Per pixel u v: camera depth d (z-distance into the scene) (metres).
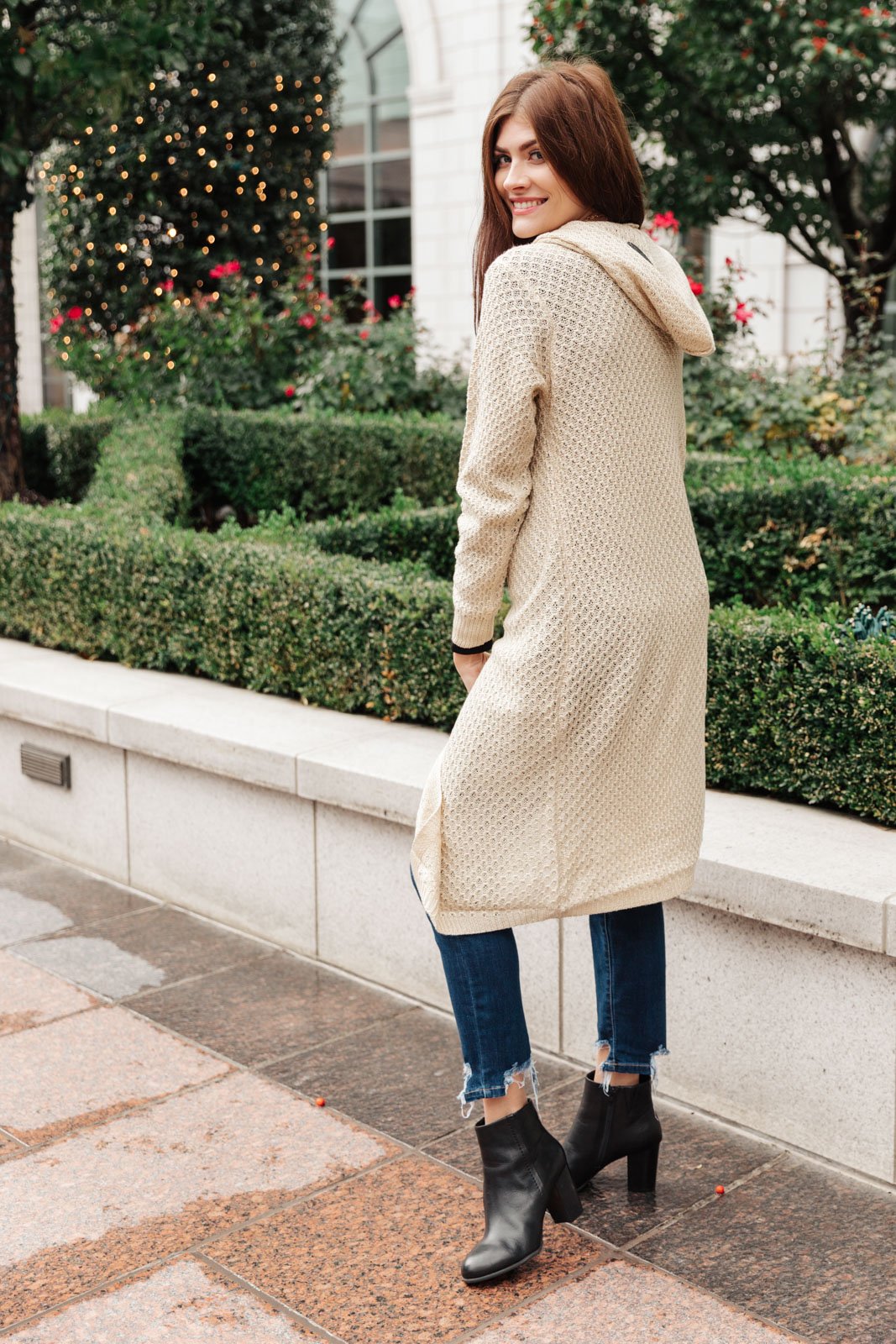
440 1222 2.45
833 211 8.66
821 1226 2.42
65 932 3.87
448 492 6.73
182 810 3.97
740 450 6.47
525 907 2.18
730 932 2.73
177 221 11.02
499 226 2.27
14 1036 3.22
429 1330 2.15
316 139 11.61
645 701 2.15
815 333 11.37
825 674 2.90
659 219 7.96
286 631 4.08
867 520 4.44
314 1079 3.00
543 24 8.24
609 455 2.06
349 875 3.51
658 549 2.14
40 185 11.29
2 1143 2.75
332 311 9.73
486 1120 2.29
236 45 10.75
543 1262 2.33
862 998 2.54
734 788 3.16
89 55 6.62
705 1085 2.84
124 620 4.66
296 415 7.55
